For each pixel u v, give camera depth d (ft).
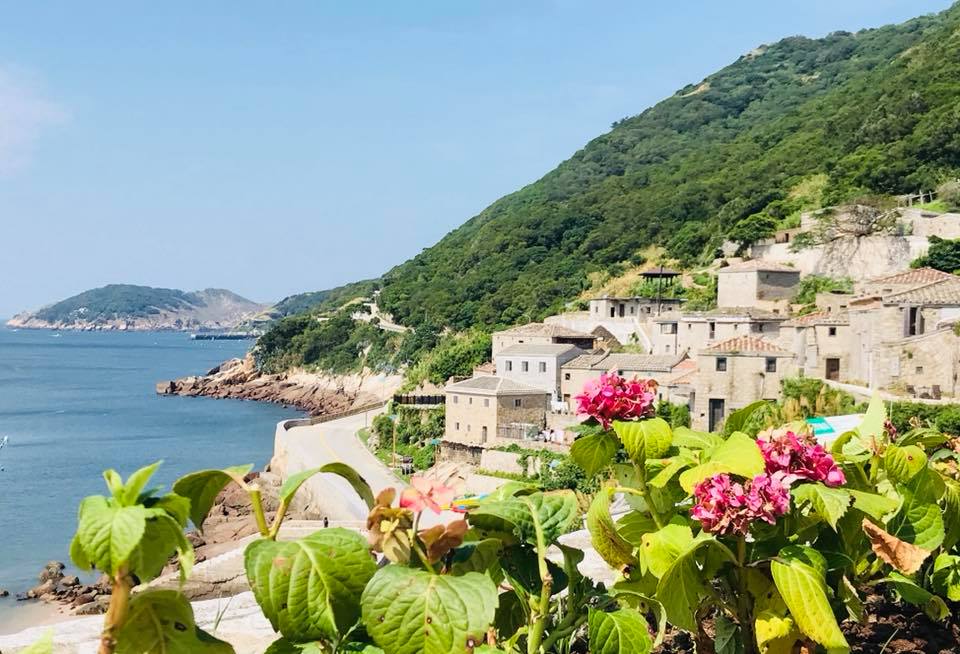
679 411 179.22
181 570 8.77
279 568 9.79
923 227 255.91
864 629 17.29
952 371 149.69
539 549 12.07
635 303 287.28
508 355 238.68
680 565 13.10
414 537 10.58
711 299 290.56
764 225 318.45
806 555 13.15
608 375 14.87
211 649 9.82
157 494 9.15
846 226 268.21
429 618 9.71
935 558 17.66
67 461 275.80
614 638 11.50
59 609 120.37
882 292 183.83
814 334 187.73
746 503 12.81
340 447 239.91
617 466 16.11
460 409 224.94
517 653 12.05
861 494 14.65
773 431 15.21
